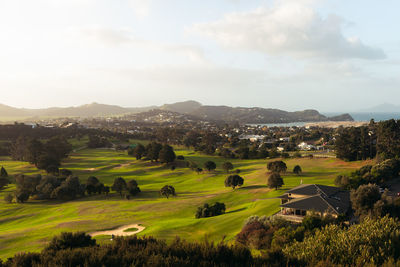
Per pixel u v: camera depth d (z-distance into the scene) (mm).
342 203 40406
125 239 14242
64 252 12320
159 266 10102
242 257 10930
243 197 65000
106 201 72000
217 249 11227
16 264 12719
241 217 45906
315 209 37781
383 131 93562
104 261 10914
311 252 10961
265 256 11016
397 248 10906
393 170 61938
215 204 54719
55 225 49125
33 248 36469
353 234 12266
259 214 46062
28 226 53156
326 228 13250
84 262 11242
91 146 175000
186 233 41188
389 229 12203
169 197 74812
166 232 41531
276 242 24531
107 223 49656
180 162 129750
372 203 34906
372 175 58219
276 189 67125
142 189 87000
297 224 35344
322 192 44438
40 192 76062
